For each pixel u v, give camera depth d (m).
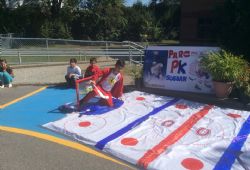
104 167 5.90
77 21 45.38
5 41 17.75
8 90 11.32
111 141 6.83
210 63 9.44
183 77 10.44
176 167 5.84
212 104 9.40
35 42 18.38
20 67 15.73
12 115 8.67
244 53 11.83
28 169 5.79
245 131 7.41
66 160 6.14
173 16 54.75
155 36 50.16
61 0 44.44
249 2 12.18
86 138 7.02
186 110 8.80
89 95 8.88
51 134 7.40
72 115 8.41
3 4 41.31
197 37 23.44
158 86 10.83
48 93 10.93
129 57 18.64
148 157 6.15
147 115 8.39
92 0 45.47
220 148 6.58
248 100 9.09
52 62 17.38
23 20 42.00
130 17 50.16
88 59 19.41
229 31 12.48
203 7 23.02
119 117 8.22
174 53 10.64
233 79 9.27
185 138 7.04
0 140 7.02
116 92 9.43
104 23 45.91
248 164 5.95
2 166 5.88
